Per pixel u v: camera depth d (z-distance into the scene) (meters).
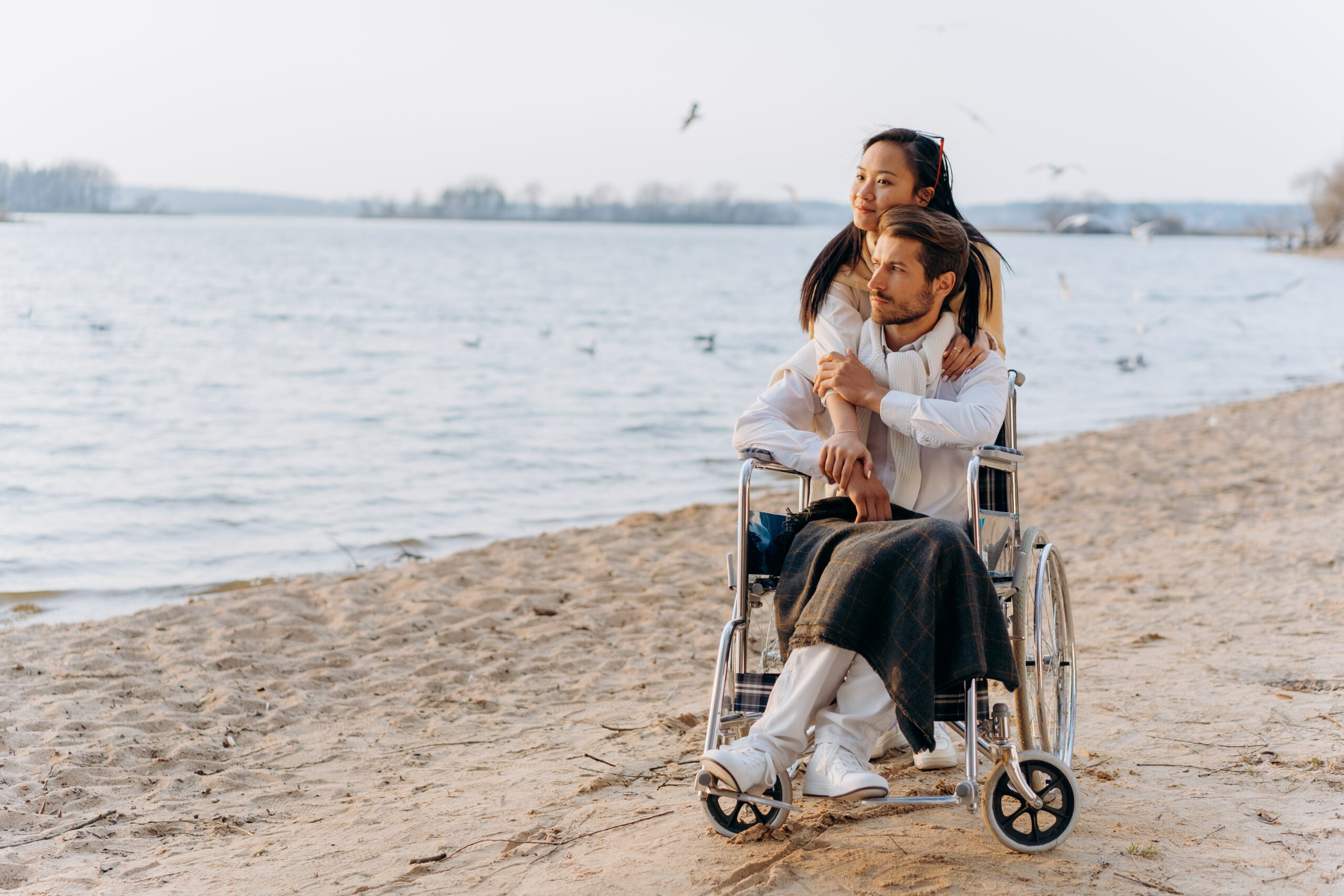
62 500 9.93
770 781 2.65
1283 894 2.58
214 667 5.39
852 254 3.27
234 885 3.11
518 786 3.81
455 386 18.53
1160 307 45.59
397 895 2.94
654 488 11.09
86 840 3.49
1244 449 12.18
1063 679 3.40
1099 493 9.80
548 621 6.18
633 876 2.84
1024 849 2.78
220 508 9.80
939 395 3.12
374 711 4.82
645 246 131.88
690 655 5.53
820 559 2.76
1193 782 3.36
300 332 27.69
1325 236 121.12
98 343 23.69
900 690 2.51
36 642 5.79
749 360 23.72
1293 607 5.70
